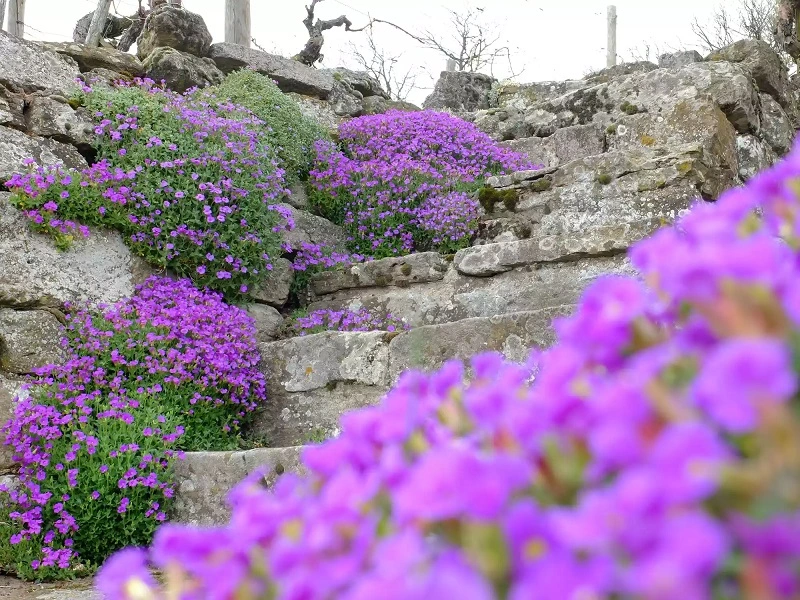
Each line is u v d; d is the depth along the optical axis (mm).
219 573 670
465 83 9266
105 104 4812
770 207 774
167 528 727
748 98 5824
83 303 4070
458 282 4781
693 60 7785
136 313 4180
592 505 463
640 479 456
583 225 5027
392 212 5715
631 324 634
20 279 3844
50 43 5789
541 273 4488
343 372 4125
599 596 445
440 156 6512
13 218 3898
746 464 490
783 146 6434
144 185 4461
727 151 5430
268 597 661
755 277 540
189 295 4379
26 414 3451
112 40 8914
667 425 511
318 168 6180
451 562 484
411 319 4852
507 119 7414
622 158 4980
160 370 3852
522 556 494
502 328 3787
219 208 4602
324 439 4055
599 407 530
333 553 598
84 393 3719
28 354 3750
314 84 7535
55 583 3039
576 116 6812
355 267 5156
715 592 458
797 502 440
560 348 656
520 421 586
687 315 666
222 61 6992
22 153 4340
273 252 4965
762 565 434
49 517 3264
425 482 520
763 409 443
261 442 4223
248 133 5152
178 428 3596
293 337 4594
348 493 632
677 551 413
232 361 4156
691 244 681
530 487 571
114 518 3281
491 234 5371
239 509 762
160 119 4926
